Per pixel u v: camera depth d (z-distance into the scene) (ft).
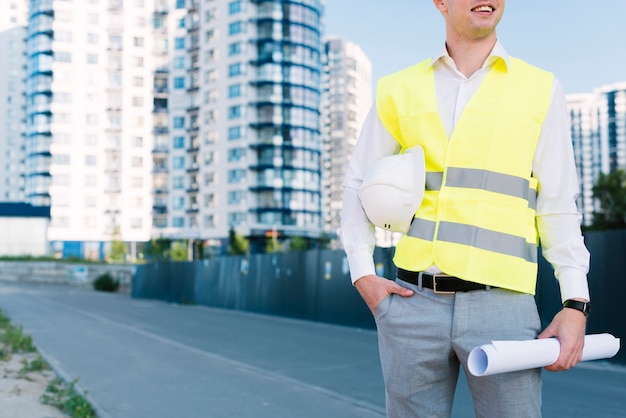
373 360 32.68
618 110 293.43
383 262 44.29
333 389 25.08
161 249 266.36
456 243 6.99
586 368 29.19
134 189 304.50
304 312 56.85
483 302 6.89
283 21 278.46
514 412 6.70
